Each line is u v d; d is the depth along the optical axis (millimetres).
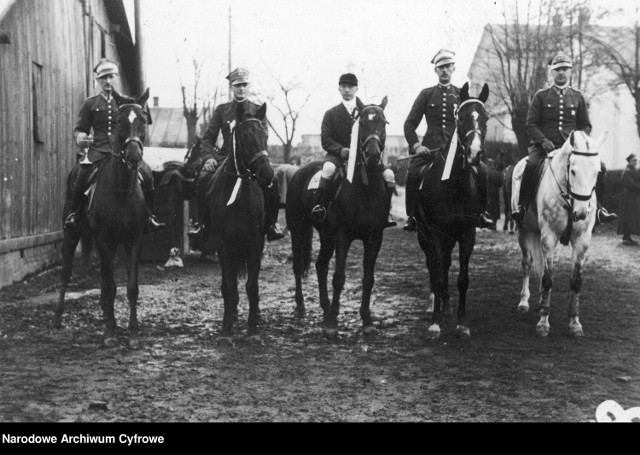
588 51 29641
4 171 11133
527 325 8984
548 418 5504
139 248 8117
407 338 8281
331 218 8383
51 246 13500
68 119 14695
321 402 5914
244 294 11281
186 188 14156
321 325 9000
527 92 27203
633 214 18484
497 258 15680
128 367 6965
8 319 9070
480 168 8305
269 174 7633
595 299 10703
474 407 5801
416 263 15055
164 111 48969
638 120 30172
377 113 7980
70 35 14891
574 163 7887
